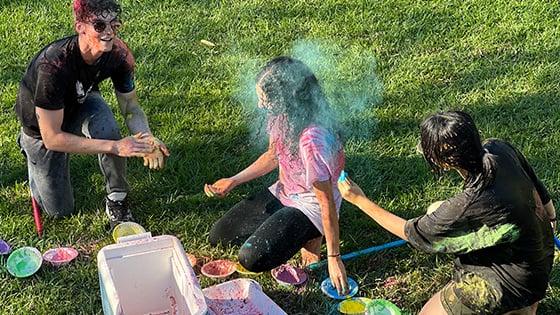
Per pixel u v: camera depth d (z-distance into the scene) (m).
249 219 4.55
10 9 6.61
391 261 4.50
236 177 4.51
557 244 4.26
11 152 5.18
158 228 4.72
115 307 3.69
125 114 4.75
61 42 4.36
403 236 3.87
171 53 6.14
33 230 4.68
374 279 4.41
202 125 5.46
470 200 3.59
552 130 5.39
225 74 5.94
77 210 4.82
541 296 3.76
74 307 4.24
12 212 4.78
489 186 3.57
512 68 5.96
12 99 5.61
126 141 4.34
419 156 5.18
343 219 4.75
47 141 4.37
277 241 4.27
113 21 4.21
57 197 4.65
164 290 4.13
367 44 6.25
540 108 5.58
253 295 4.14
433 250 3.77
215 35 6.37
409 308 4.27
